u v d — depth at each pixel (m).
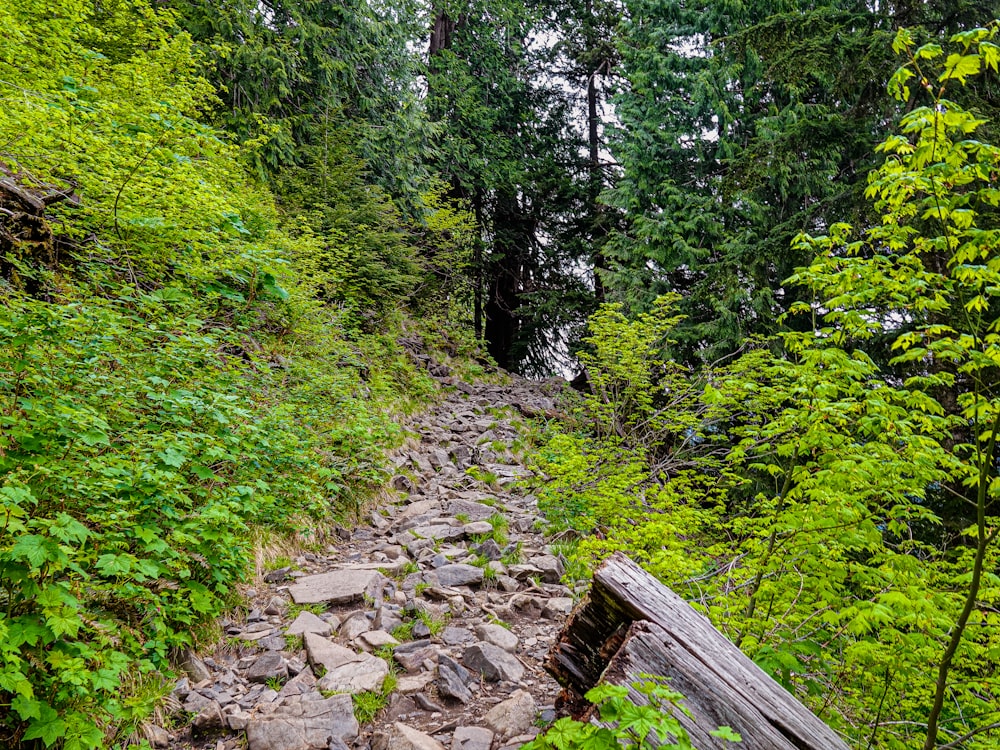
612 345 8.56
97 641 2.60
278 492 4.94
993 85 6.71
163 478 3.21
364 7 11.57
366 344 9.53
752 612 3.61
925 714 3.54
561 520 6.37
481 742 2.82
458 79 16.70
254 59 9.34
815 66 8.02
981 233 2.69
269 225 7.97
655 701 1.67
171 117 6.50
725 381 4.10
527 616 4.33
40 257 4.71
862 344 7.12
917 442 3.22
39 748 2.29
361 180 11.24
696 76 11.47
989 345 2.79
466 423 9.91
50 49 6.33
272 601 3.97
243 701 3.00
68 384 3.42
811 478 3.41
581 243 16.84
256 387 5.61
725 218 11.34
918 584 3.21
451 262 14.05
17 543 2.13
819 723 1.94
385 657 3.54
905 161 2.93
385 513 6.13
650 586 2.09
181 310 5.28
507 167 17.11
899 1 7.59
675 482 5.89
